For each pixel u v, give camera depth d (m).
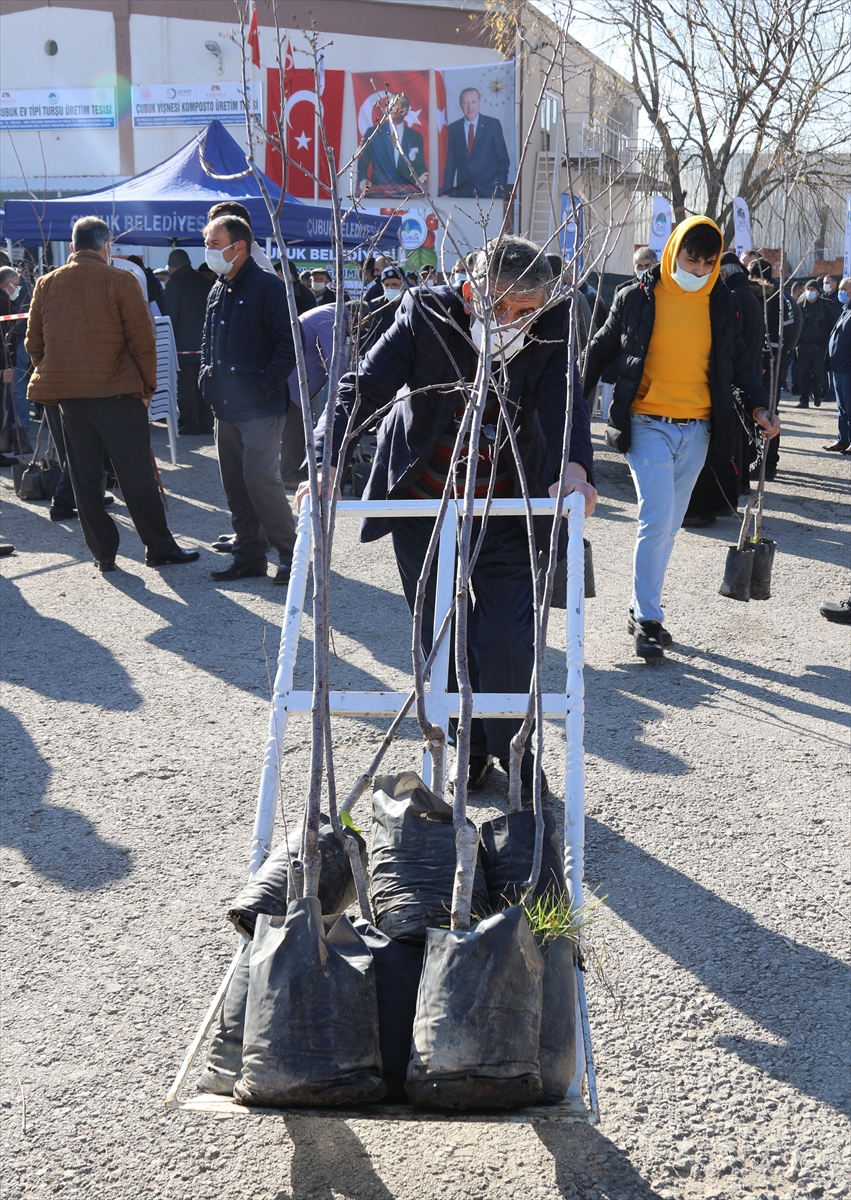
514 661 3.17
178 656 5.46
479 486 3.12
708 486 8.21
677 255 5.09
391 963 1.96
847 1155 2.33
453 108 21.23
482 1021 1.77
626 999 2.85
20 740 4.46
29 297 11.96
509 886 2.15
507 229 2.46
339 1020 1.81
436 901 2.08
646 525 5.34
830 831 3.75
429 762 2.71
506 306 2.72
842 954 3.05
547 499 2.81
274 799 2.37
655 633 5.46
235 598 6.44
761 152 18.97
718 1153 2.33
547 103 20.55
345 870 2.20
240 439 6.54
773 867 3.51
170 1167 2.28
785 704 4.91
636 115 18.27
